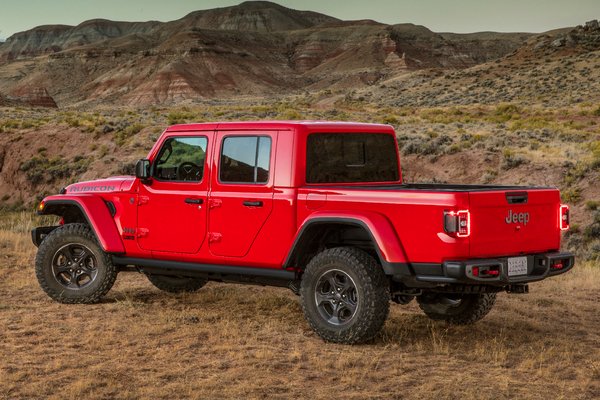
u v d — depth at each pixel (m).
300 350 6.42
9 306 8.32
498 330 7.54
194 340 6.73
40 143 37.06
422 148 29.06
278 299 8.78
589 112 51.16
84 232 8.44
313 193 6.82
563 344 6.89
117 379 5.50
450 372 5.83
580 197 22.84
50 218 25.05
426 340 6.98
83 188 8.62
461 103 90.88
